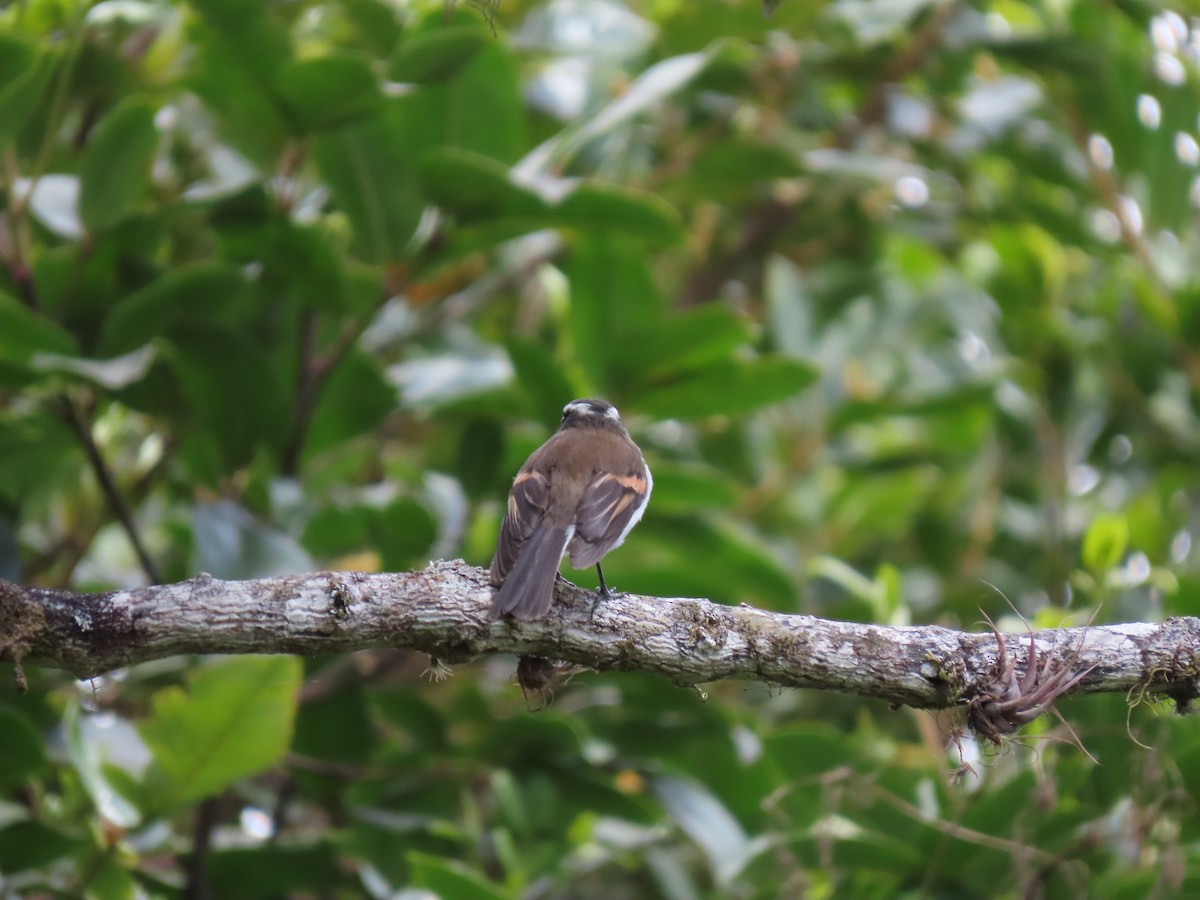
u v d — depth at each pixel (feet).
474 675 38.83
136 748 30.68
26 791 32.04
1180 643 24.08
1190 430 47.98
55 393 31.53
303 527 33.42
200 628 22.11
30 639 21.52
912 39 47.47
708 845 33.32
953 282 51.60
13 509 35.37
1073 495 47.47
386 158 32.50
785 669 23.54
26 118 30.27
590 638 23.35
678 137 50.16
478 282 48.70
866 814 31.94
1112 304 48.93
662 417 36.86
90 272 33.32
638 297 35.32
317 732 34.35
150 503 42.39
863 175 43.83
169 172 40.88
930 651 23.62
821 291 49.32
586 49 45.03
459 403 36.81
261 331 35.68
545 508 28.37
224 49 31.14
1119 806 31.71
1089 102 46.55
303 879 32.76
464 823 36.50
